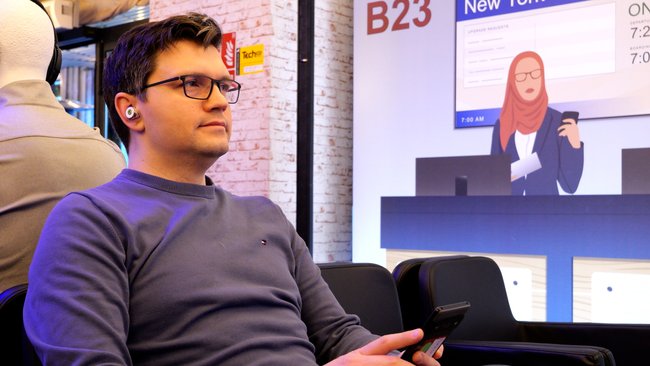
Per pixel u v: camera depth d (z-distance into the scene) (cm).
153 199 132
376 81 481
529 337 244
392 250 472
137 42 137
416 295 220
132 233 123
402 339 120
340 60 516
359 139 487
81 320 110
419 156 464
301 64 481
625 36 399
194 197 136
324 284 153
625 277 399
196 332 122
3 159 146
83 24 679
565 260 416
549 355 184
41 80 160
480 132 443
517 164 431
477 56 444
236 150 529
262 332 129
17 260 145
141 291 121
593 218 408
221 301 125
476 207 443
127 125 138
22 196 146
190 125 134
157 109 134
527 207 427
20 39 163
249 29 527
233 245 133
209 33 138
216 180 540
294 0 533
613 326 232
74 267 114
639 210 395
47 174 149
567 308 415
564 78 417
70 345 108
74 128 159
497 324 237
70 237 117
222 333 124
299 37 482
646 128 394
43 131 152
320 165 498
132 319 120
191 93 135
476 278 232
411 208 465
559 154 419
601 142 407
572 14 414
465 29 448
